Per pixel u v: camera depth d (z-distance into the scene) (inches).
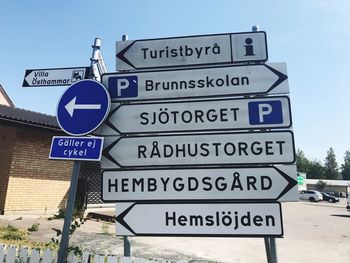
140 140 165.9
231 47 171.6
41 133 502.6
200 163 159.2
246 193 152.9
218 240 422.0
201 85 168.4
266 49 168.6
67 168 538.9
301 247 418.0
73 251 180.2
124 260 162.4
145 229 156.8
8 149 473.1
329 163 5002.5
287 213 944.9
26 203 471.8
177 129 164.7
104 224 437.4
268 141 156.2
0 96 930.1
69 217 167.8
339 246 433.1
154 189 159.9
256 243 415.2
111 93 173.3
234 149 157.9
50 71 185.0
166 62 175.8
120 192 162.1
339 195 3184.1
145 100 171.0
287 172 152.3
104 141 168.2
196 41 175.2
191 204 155.8
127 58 178.5
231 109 162.4
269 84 162.6
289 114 157.6
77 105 169.5
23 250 197.2
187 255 328.2
